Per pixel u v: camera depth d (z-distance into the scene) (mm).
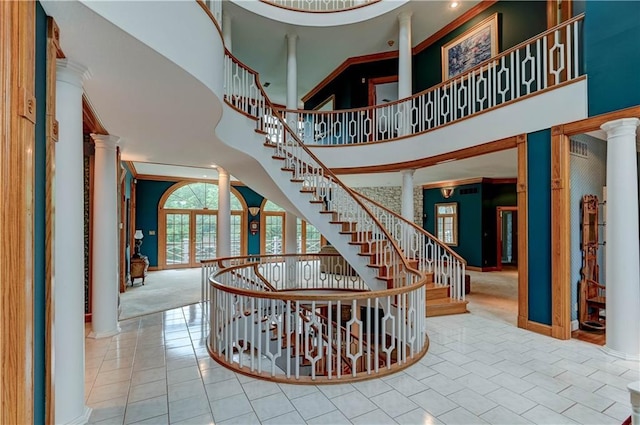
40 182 1799
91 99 3139
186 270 10078
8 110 1176
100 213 4035
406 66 6438
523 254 4207
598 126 3502
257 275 5129
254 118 4996
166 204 10289
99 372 3059
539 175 4031
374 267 4883
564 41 4801
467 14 6516
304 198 5301
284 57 8266
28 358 1257
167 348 3660
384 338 3059
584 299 4234
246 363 4129
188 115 3578
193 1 2729
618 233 3322
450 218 10344
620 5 3367
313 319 2939
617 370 3031
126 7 2043
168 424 2277
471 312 5074
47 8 1811
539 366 3125
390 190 11414
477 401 2525
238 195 11508
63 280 2273
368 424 2254
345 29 7066
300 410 2424
